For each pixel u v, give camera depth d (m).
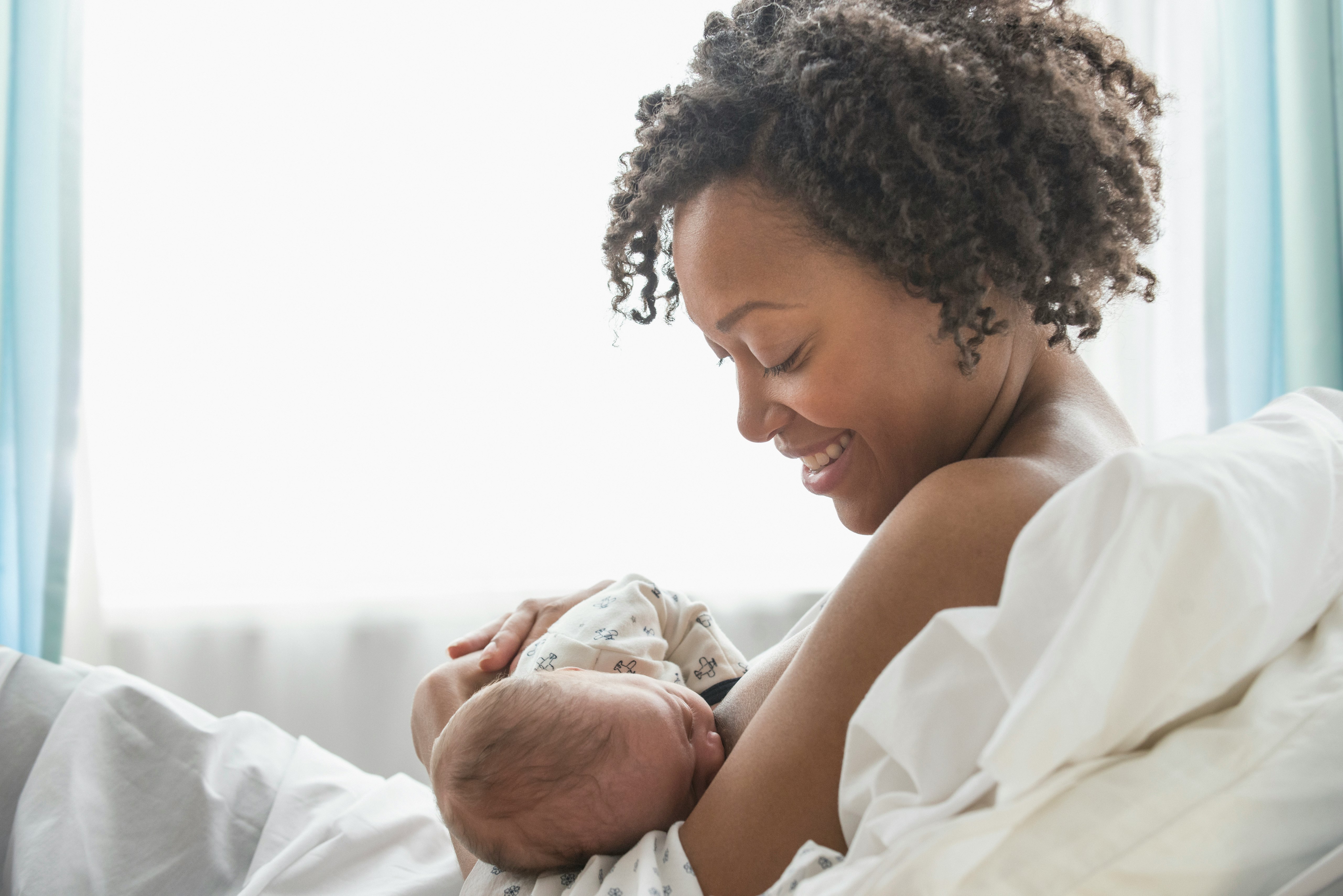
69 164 1.97
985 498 0.58
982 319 0.65
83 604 2.10
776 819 0.59
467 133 2.23
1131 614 0.45
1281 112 2.14
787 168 0.65
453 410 2.25
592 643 1.00
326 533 2.23
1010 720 0.43
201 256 2.18
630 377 2.29
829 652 0.60
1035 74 0.65
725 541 2.32
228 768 1.18
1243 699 0.53
